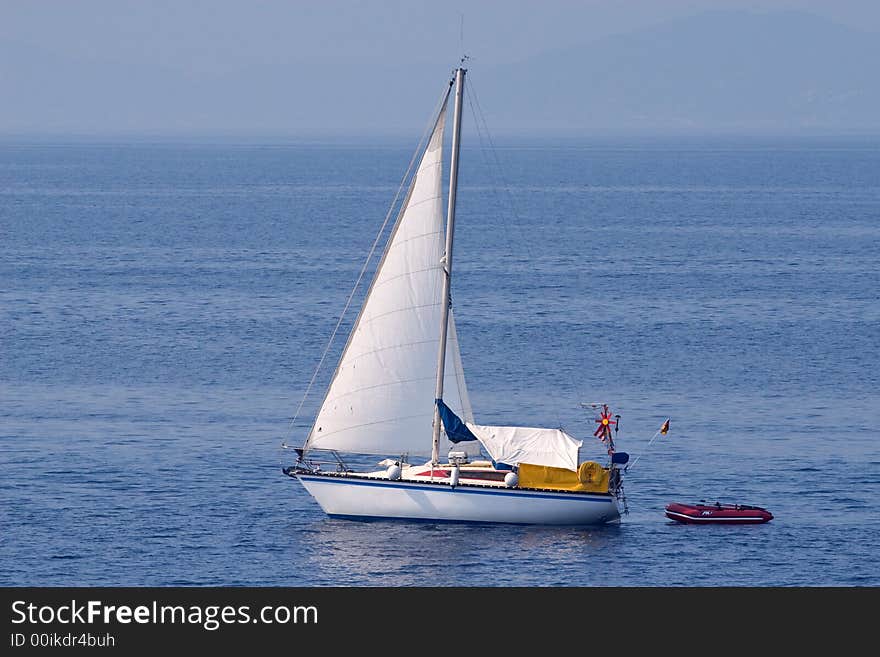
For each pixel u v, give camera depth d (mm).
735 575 188625
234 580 186125
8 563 190875
